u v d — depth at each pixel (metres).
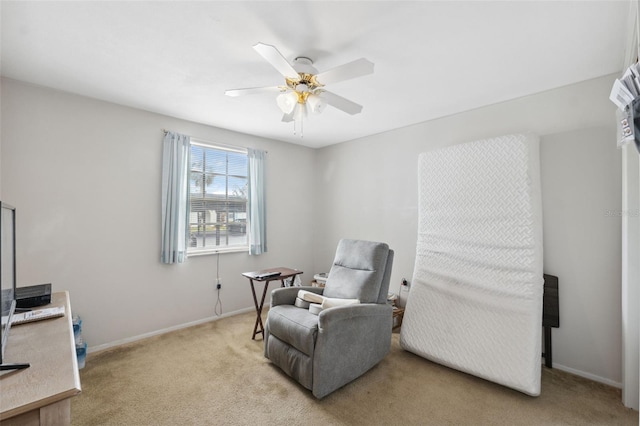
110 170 2.83
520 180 2.46
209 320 3.53
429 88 2.54
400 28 1.72
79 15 1.60
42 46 1.90
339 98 2.09
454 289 2.66
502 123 2.82
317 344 2.04
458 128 3.13
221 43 1.87
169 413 1.89
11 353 1.20
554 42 1.86
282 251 4.30
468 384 2.27
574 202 2.43
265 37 1.81
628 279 2.01
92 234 2.73
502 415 1.91
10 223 1.41
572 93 2.45
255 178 3.91
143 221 3.03
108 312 2.82
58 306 1.80
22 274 2.40
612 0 1.49
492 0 1.49
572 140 2.45
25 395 0.92
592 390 2.18
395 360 2.65
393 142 3.72
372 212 3.95
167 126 3.21
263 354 2.69
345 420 1.85
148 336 3.05
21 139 2.40
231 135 3.75
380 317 2.47
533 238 2.36
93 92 2.61
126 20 1.65
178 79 2.37
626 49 1.89
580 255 2.39
